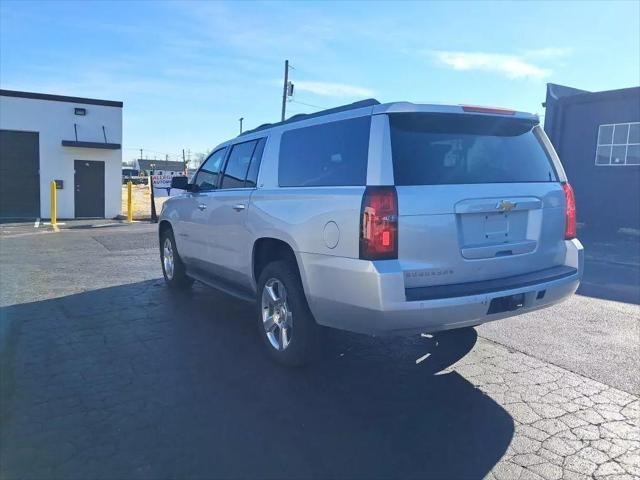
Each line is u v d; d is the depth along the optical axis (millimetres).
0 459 3223
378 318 3682
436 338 5629
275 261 4801
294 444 3445
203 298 7199
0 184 19500
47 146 19969
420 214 3730
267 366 4766
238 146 5941
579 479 3084
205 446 3400
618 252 12688
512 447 3436
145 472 3107
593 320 6422
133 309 6613
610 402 4105
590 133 16922
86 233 15102
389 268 3635
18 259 10383
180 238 7090
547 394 4246
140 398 4078
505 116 4363
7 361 4816
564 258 4578
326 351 5137
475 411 3943
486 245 4023
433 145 3998
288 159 4840
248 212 5152
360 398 4145
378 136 3852
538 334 5812
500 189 4082
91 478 3037
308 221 4211
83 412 3842
